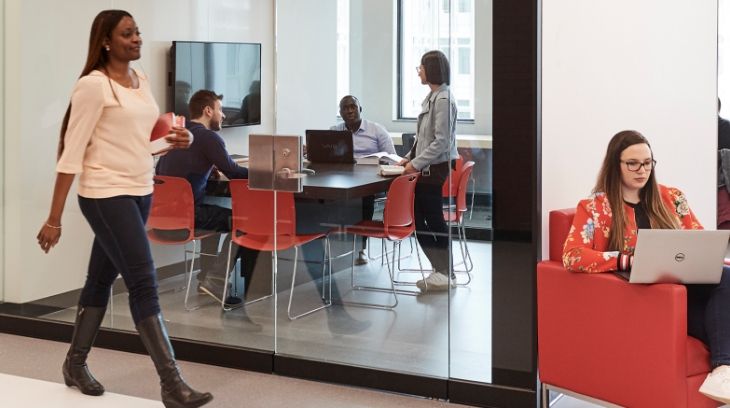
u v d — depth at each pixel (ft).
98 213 12.67
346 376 14.87
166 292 16.39
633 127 15.19
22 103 17.42
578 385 12.40
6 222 17.79
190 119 15.88
